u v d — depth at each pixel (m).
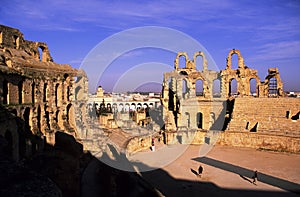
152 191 31.11
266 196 36.47
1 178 16.12
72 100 59.22
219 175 44.81
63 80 56.19
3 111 32.09
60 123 53.94
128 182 32.97
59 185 34.16
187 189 38.28
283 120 64.56
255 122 68.19
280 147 60.66
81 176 38.22
